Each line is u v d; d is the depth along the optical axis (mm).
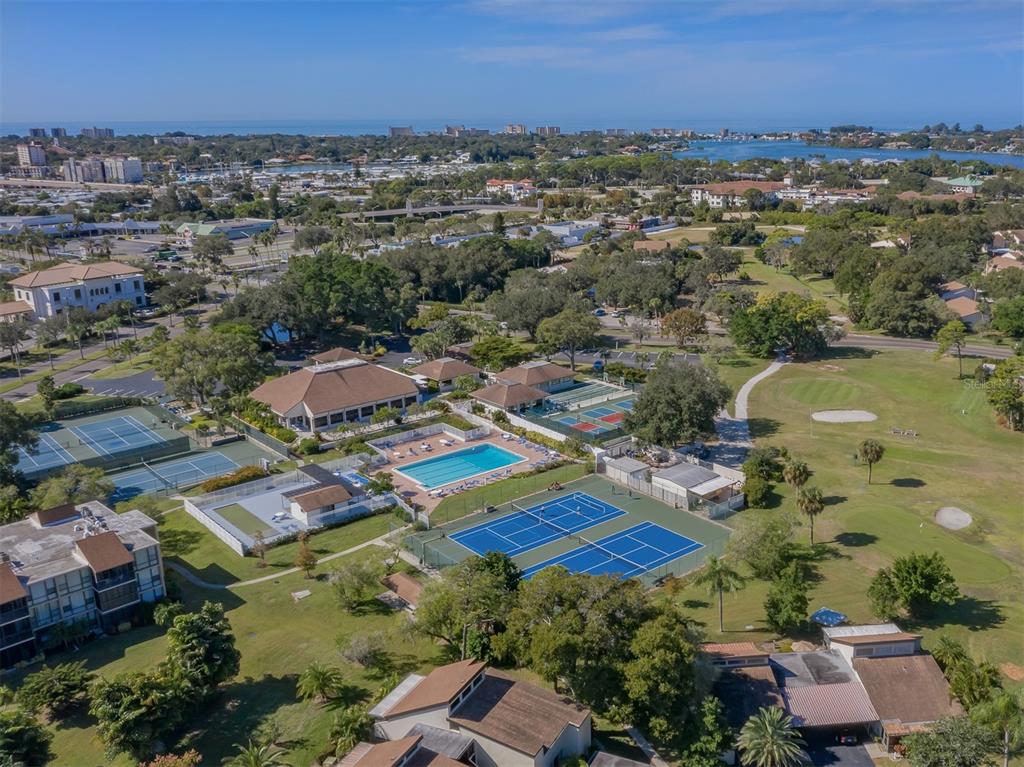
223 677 61438
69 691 60438
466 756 52844
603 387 144250
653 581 78938
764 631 68812
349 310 173625
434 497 100812
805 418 124688
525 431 122250
